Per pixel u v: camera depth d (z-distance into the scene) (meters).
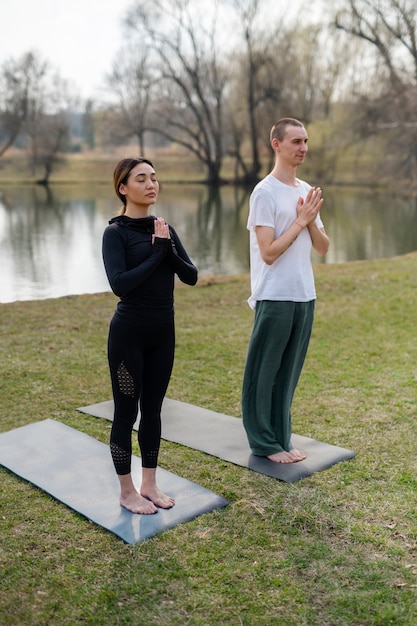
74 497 3.16
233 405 4.55
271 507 3.08
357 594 2.43
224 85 40.88
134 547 2.75
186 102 41.16
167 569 2.60
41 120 47.53
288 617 2.31
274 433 3.63
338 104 34.62
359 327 6.70
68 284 10.98
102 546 2.76
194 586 2.49
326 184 38.00
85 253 14.43
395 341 6.12
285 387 3.55
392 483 3.32
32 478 3.37
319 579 2.53
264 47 37.31
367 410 4.37
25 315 7.28
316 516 2.99
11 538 2.83
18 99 48.00
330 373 5.20
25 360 5.57
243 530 2.88
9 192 37.06
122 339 2.88
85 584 2.51
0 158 53.75
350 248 15.19
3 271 12.13
